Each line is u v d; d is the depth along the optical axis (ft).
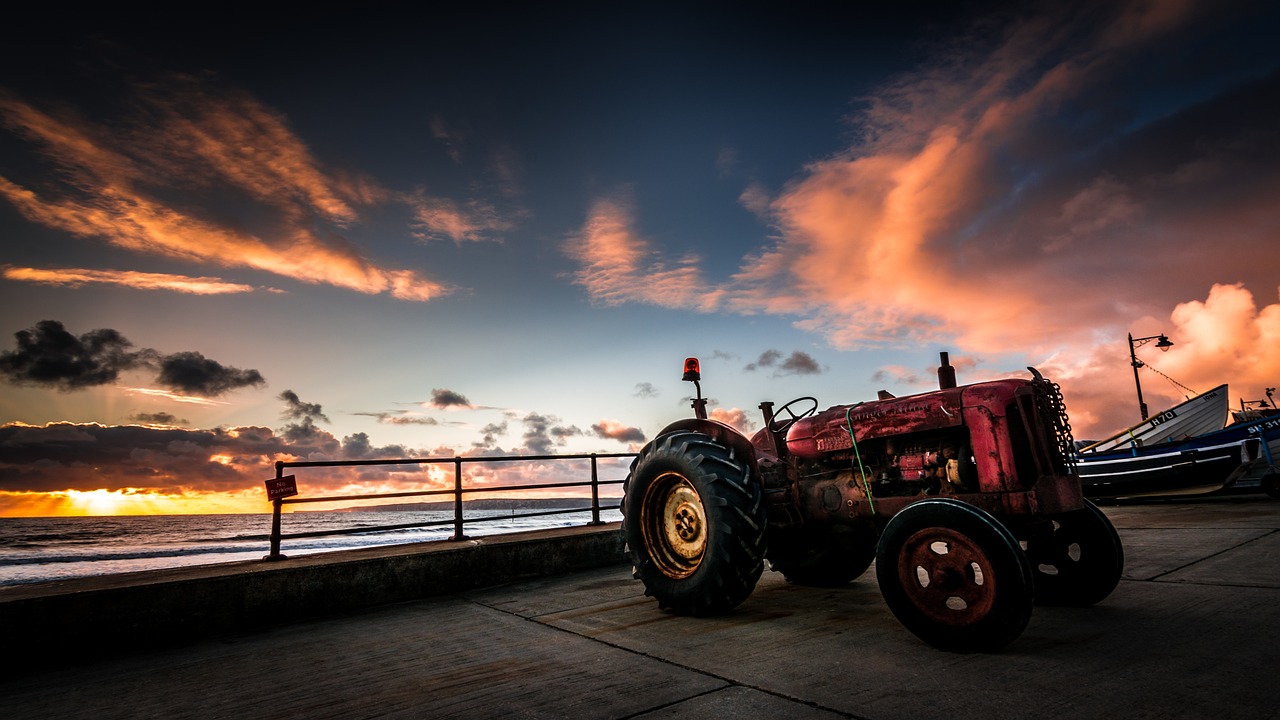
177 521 384.06
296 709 9.02
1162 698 7.65
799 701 8.23
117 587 13.28
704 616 13.89
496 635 13.01
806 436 15.03
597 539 22.24
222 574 14.85
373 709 8.84
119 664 12.07
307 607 15.72
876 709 7.78
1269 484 40.06
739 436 15.30
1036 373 12.43
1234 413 52.54
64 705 9.71
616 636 12.42
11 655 11.80
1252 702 7.39
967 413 12.24
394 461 19.98
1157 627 10.86
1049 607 12.99
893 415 13.41
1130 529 26.61
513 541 20.13
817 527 14.83
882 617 12.98
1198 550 19.13
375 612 16.03
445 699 9.10
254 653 12.42
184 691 10.13
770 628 12.42
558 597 16.98
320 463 18.60
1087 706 7.54
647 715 8.04
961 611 10.09
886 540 11.17
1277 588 13.21
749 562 13.46
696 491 14.12
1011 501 11.34
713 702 8.38
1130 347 62.90
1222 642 9.73
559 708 8.47
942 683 8.61
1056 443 12.19
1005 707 7.62
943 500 10.59
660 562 15.05
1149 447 43.91
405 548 18.89
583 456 24.61
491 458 22.06
